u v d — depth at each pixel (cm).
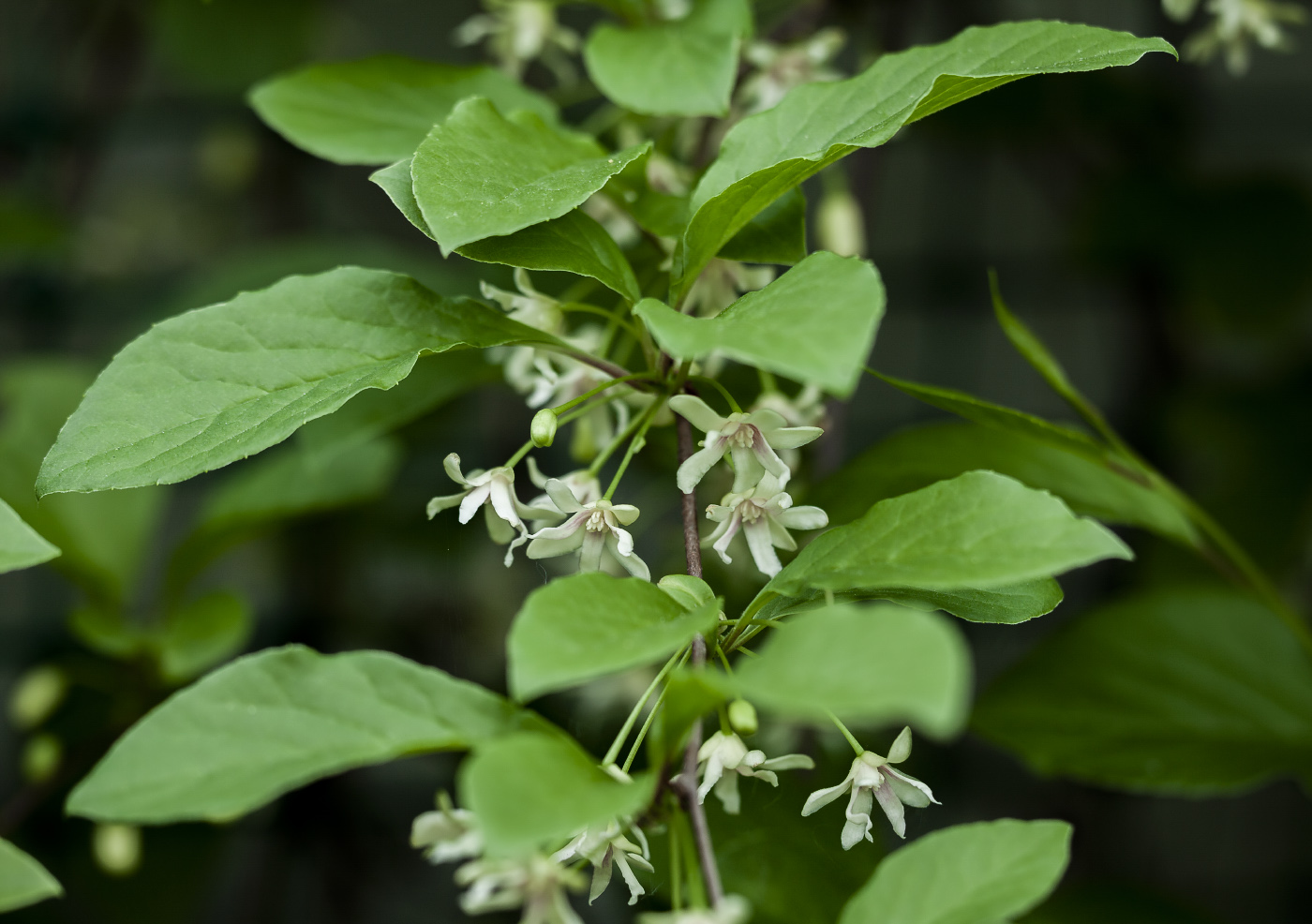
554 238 56
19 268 116
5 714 114
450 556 98
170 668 70
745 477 55
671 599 53
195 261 129
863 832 55
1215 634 75
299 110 62
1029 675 76
